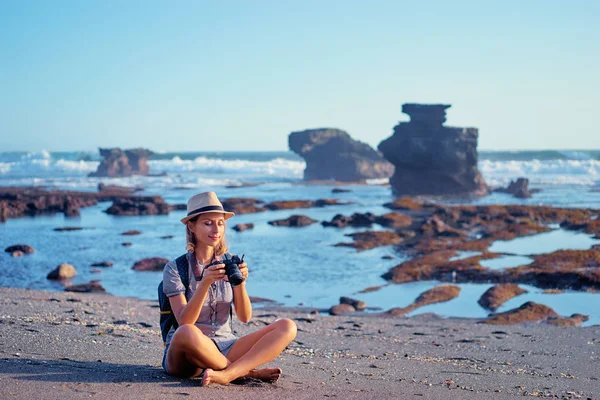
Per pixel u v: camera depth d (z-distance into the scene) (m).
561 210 51.44
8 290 16.92
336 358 8.76
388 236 38.28
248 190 91.12
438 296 20.41
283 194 82.88
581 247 33.56
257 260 29.84
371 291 22.17
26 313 11.50
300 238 38.97
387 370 7.74
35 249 32.94
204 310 5.04
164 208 57.41
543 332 14.02
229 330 5.23
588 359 10.31
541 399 6.09
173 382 4.91
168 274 4.97
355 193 87.62
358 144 132.12
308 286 23.25
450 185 88.88
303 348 10.06
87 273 25.64
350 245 34.97
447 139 88.50
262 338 5.07
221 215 4.97
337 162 128.50
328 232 42.56
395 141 92.06
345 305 18.72
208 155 196.38
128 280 24.08
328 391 5.19
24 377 4.83
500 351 11.05
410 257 31.11
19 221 49.53
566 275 22.78
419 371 7.86
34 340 7.37
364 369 7.66
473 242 34.72
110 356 6.62
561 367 9.39
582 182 100.75
